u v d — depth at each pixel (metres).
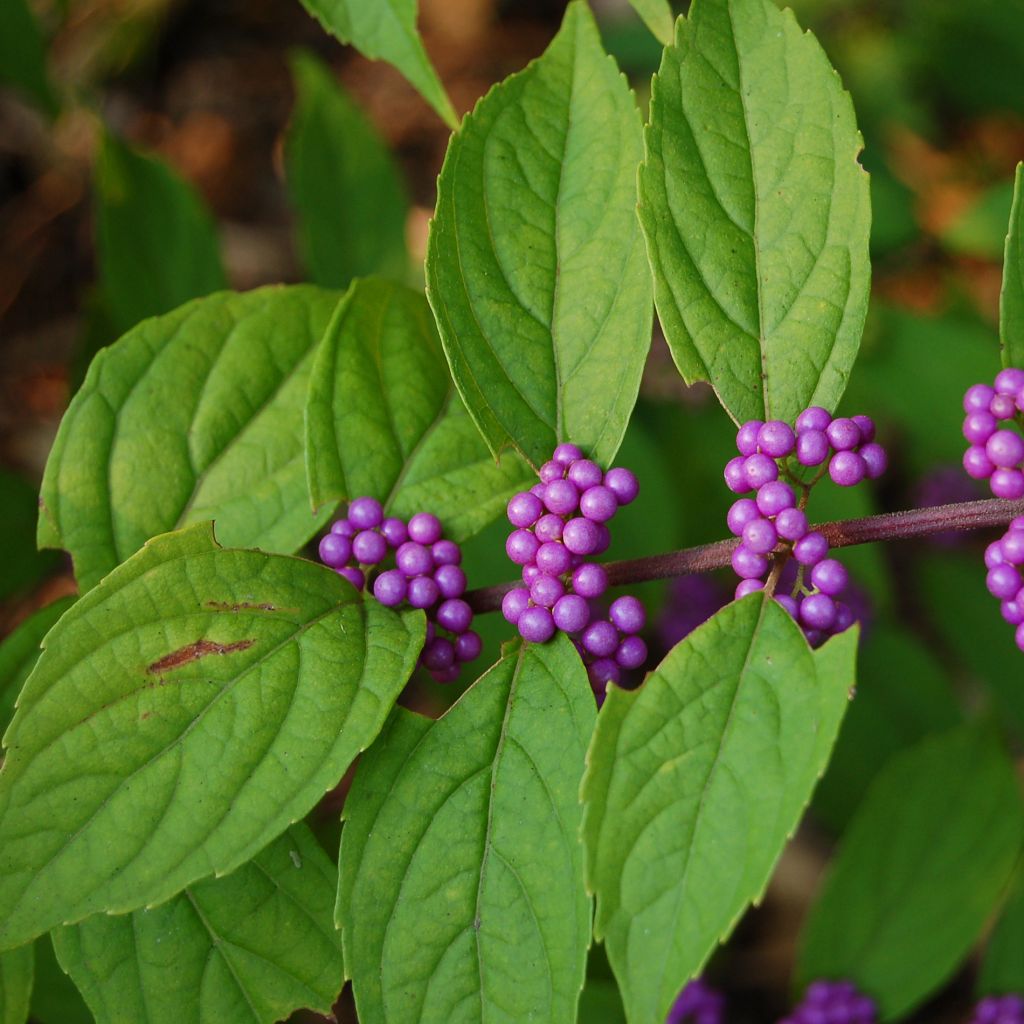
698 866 0.28
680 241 0.31
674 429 0.45
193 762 0.29
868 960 0.39
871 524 0.30
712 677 0.28
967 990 0.45
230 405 0.33
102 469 0.32
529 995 0.29
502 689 0.30
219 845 0.28
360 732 0.29
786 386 0.31
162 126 0.63
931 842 0.39
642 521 0.40
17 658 0.32
